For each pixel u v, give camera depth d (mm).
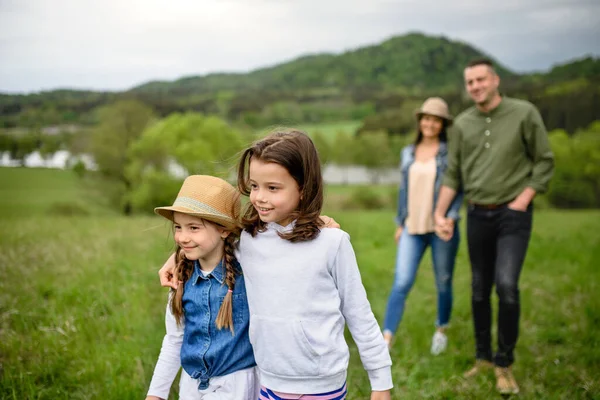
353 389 3369
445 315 4246
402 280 4230
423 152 4359
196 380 2146
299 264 1937
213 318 2080
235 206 2111
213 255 2107
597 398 3277
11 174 34000
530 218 3646
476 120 3812
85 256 6594
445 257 4207
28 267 5902
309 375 1938
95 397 3207
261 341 1979
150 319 4395
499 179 3650
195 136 36562
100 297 4793
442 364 3916
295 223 1967
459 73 124875
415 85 114375
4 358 3619
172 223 2184
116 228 9859
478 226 3777
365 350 2016
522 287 5883
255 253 2014
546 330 4504
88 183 34719
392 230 11445
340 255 1972
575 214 17062
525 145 3641
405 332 4570
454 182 4008
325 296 1962
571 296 5531
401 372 3750
